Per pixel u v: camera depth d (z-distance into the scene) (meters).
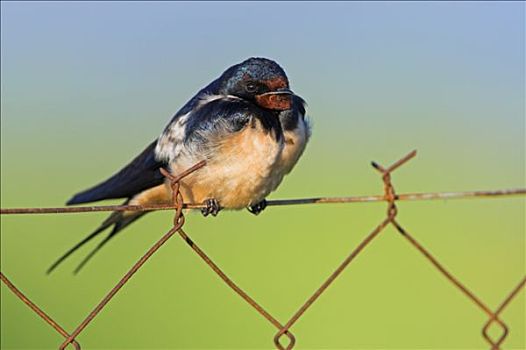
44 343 12.39
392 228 15.88
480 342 11.88
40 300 13.31
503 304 4.74
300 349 11.71
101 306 4.84
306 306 4.90
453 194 4.82
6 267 14.41
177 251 14.55
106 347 12.42
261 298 13.04
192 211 7.86
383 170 4.92
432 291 13.52
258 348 11.81
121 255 14.47
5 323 12.84
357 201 5.09
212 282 13.54
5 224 16.20
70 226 15.92
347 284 13.66
